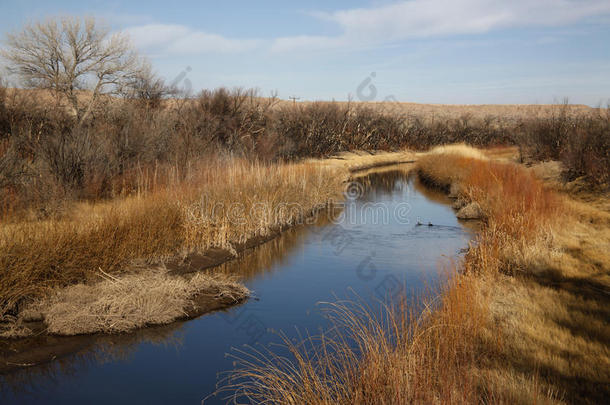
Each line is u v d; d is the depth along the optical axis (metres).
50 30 20.36
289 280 9.26
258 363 5.75
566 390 4.34
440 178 24.30
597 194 14.80
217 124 20.02
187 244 10.72
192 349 6.28
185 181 12.76
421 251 11.31
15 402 4.97
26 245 7.37
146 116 16.92
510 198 13.38
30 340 6.32
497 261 8.24
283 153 24.00
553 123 24.95
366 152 38.44
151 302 7.36
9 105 15.60
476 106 114.56
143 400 5.00
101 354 6.14
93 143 13.39
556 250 8.92
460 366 4.70
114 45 21.06
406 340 5.10
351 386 4.64
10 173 10.55
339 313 7.18
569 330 5.61
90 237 8.41
